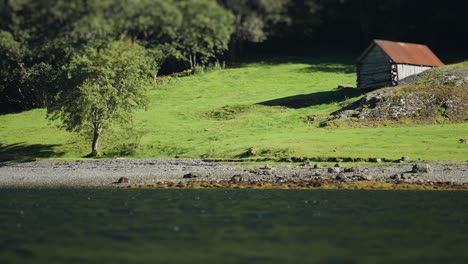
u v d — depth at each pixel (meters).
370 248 77.38
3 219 100.50
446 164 166.00
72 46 184.00
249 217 100.94
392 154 181.88
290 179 157.25
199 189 146.62
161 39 178.38
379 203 116.75
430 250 76.12
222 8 165.62
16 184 167.25
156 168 189.75
